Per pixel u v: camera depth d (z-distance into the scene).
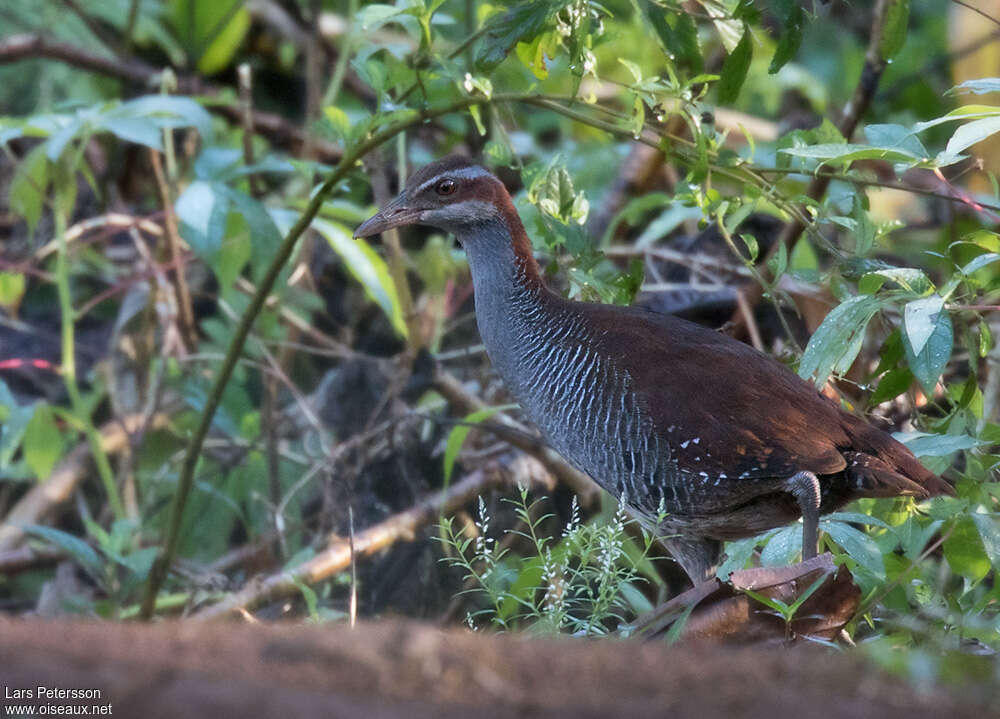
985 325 8.20
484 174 9.09
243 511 12.17
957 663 4.80
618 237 12.63
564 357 8.63
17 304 13.24
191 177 14.01
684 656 4.47
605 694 3.99
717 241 12.27
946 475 9.57
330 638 4.24
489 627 9.68
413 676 4.00
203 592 10.30
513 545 10.92
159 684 3.82
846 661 4.52
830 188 12.03
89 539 11.48
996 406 10.00
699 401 8.09
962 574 8.24
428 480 11.34
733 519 8.42
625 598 9.12
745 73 8.64
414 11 8.89
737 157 8.88
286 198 13.04
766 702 4.00
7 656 4.02
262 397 12.56
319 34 13.32
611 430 8.35
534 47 8.86
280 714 3.65
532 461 10.82
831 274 8.83
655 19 8.42
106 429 12.44
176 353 12.34
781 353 9.85
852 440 8.14
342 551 10.14
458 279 12.64
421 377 11.25
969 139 7.84
